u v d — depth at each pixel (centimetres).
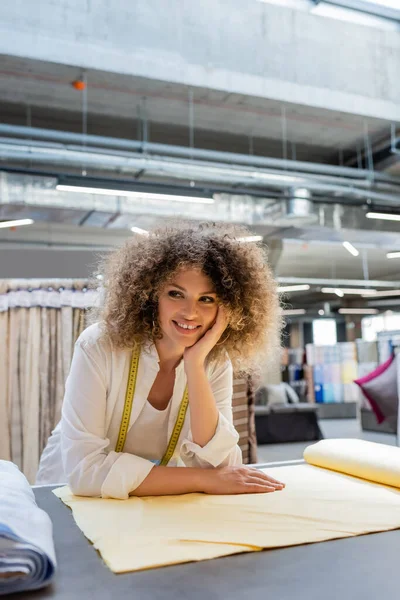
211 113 709
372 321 2023
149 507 112
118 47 567
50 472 159
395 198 801
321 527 99
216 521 102
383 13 696
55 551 90
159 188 610
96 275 151
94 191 578
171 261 123
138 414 132
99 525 100
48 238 1016
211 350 141
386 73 717
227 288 126
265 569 81
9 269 490
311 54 668
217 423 132
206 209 757
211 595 72
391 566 82
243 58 628
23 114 703
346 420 1102
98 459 123
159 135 780
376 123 741
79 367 128
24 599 73
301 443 816
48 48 538
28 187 671
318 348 1145
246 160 719
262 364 148
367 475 132
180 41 597
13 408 362
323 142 821
